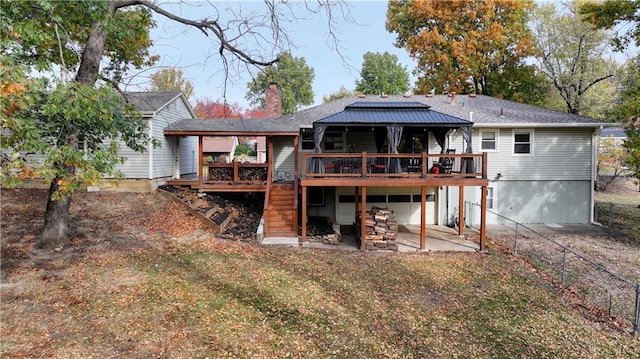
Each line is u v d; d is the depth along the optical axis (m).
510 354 6.23
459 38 28.06
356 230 13.54
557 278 9.82
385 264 10.54
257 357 5.55
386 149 16.27
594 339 6.80
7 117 4.79
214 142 36.28
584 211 16.73
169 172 18.00
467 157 12.21
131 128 9.38
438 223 16.56
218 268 8.99
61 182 5.67
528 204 16.73
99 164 6.53
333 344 6.13
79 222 11.51
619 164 27.17
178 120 19.30
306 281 8.72
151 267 8.62
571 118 16.70
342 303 7.71
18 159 5.16
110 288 7.34
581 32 24.97
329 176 12.35
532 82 27.34
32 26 6.36
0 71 4.48
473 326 7.12
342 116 13.03
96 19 8.87
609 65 25.95
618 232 14.98
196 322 6.34
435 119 12.66
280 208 14.36
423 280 9.37
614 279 9.82
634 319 7.58
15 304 6.53
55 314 6.28
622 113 14.82
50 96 5.66
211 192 17.17
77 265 8.40
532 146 16.55
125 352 5.36
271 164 15.80
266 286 8.16
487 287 9.05
